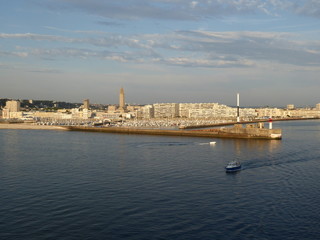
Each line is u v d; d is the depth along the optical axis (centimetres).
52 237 5444
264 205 6938
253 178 9344
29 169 10700
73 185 8588
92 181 9006
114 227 5828
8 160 12488
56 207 6831
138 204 7019
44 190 8119
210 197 7512
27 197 7525
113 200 7288
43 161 12244
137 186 8456
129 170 10481
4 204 7025
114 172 10181
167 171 10312
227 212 6544
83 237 5447
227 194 7750
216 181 9006
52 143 18825
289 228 5784
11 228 5781
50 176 9650
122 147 16750
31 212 6538
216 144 18075
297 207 6800
